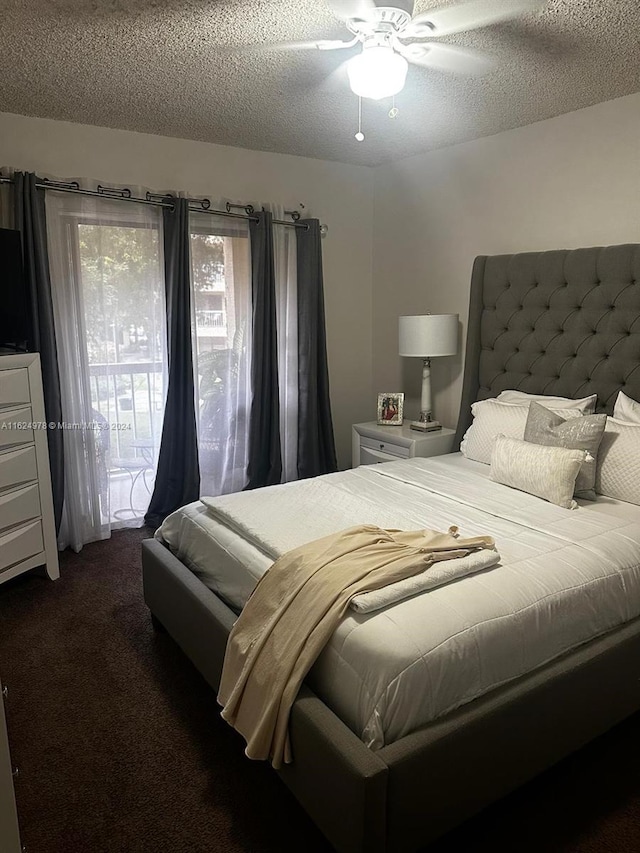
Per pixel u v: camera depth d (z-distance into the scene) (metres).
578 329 3.06
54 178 3.33
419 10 2.11
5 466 2.86
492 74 2.63
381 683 1.48
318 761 1.49
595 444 2.57
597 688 1.82
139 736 2.06
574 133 3.14
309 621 1.67
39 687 2.32
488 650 1.61
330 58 2.46
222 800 1.79
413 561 1.80
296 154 4.12
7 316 2.95
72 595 3.04
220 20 2.12
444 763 1.47
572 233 3.22
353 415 4.82
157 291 3.70
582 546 2.06
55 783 1.85
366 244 4.64
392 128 3.48
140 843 1.64
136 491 3.88
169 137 3.66
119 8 2.02
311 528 2.21
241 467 4.21
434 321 3.68
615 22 2.13
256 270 4.00
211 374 4.00
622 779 1.87
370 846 1.38
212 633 2.04
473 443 3.27
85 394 3.49
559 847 1.62
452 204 3.92
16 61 2.49
